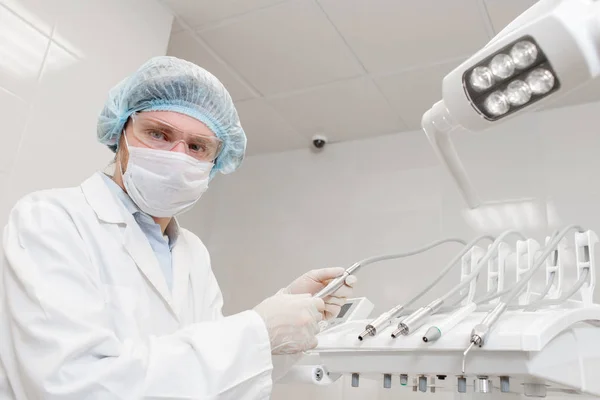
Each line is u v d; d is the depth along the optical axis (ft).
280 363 3.47
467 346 2.55
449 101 2.27
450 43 6.56
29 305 2.50
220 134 3.97
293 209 9.03
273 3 6.17
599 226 6.66
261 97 8.07
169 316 3.45
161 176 3.30
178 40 7.01
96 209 3.31
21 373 2.44
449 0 5.90
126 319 3.09
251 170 9.78
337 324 3.51
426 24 6.29
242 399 2.59
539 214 7.07
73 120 5.15
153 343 2.59
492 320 2.56
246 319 2.78
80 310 2.54
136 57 5.97
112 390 2.33
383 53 6.85
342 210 8.57
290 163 9.44
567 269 6.22
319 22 6.41
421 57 6.85
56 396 2.26
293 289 3.56
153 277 3.38
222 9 6.36
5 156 4.49
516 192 7.35
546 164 7.30
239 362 2.60
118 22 5.81
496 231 7.22
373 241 8.08
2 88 4.55
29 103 4.76
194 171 3.36
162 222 3.85
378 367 2.93
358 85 7.55
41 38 4.97
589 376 2.73
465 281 3.08
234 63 7.36
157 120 3.43
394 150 8.56
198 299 3.94
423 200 7.97
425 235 7.72
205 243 9.41
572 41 1.79
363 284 7.82
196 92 3.61
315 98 7.96
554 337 2.56
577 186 7.00
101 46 5.57
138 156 3.33
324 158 9.15
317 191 8.95
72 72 5.21
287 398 7.29
